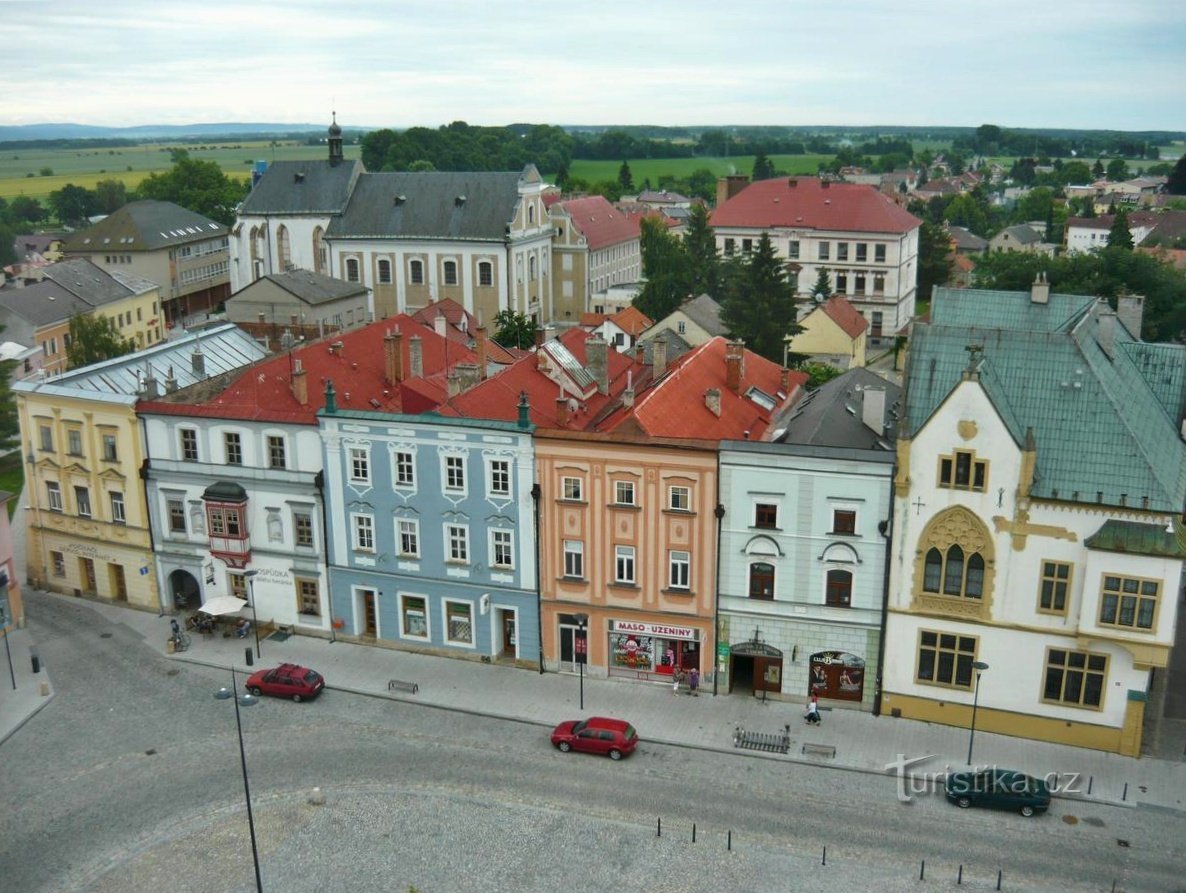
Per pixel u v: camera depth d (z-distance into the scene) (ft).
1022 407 177.47
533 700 195.72
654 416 198.08
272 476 215.10
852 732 183.52
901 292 526.57
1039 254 465.88
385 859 152.05
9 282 503.61
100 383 246.68
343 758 177.99
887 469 176.86
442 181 509.76
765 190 557.33
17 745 183.21
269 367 242.99
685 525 190.08
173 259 590.96
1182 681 200.44
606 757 177.06
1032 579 173.88
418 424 200.44
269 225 526.98
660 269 519.19
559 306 547.90
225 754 179.73
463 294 501.15
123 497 230.48
